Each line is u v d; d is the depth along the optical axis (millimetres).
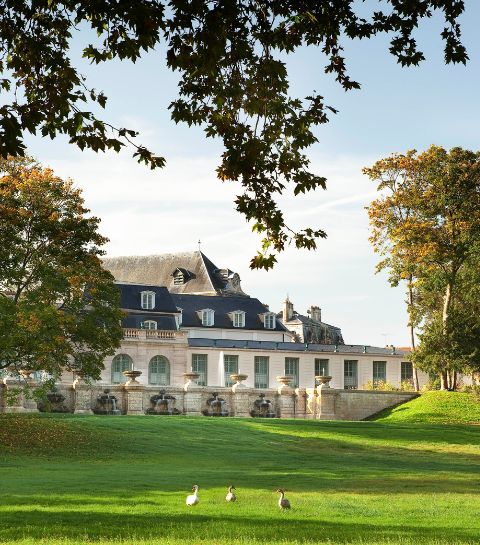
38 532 19156
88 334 53000
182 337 92125
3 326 45562
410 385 93812
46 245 55156
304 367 97188
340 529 19938
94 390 68062
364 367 99562
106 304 55719
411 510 23734
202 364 93688
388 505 24828
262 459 44844
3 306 46656
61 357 51156
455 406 74688
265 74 16859
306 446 51875
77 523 20438
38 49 16234
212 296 110875
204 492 27078
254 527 20000
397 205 78312
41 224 53750
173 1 15250
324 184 17828
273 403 75625
